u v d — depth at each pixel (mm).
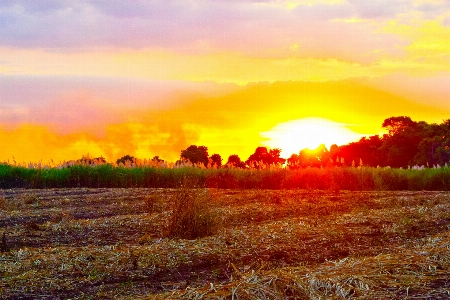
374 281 5945
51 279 6504
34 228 10062
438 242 8195
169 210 12477
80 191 17078
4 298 5844
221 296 5410
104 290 6137
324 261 7496
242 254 7766
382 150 46219
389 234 9281
